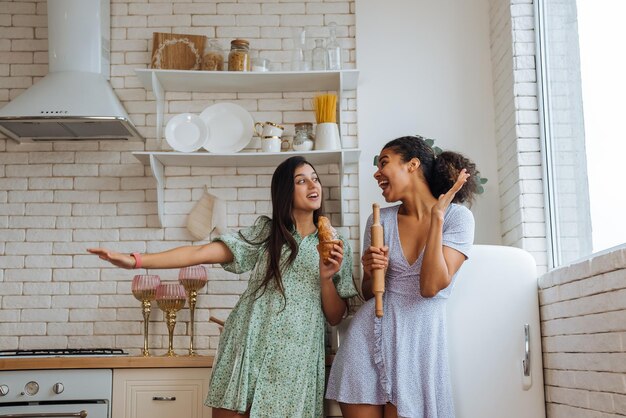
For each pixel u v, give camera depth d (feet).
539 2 13.11
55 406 11.71
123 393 11.78
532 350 11.28
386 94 14.64
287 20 14.99
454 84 14.66
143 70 13.85
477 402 11.09
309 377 10.75
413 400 9.84
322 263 10.83
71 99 13.51
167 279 14.25
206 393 11.79
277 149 13.89
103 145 14.61
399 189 10.55
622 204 9.57
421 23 14.88
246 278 14.21
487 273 11.44
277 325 10.78
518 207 12.91
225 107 14.20
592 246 10.73
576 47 11.31
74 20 14.23
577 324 10.33
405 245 10.43
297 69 14.33
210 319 13.23
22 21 14.90
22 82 14.74
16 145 14.57
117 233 14.34
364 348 10.23
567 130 11.77
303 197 11.25
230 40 14.94
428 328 10.06
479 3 14.93
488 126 14.52
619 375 9.18
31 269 14.21
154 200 14.46
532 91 13.14
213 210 14.24
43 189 14.46
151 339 13.98
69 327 14.05
